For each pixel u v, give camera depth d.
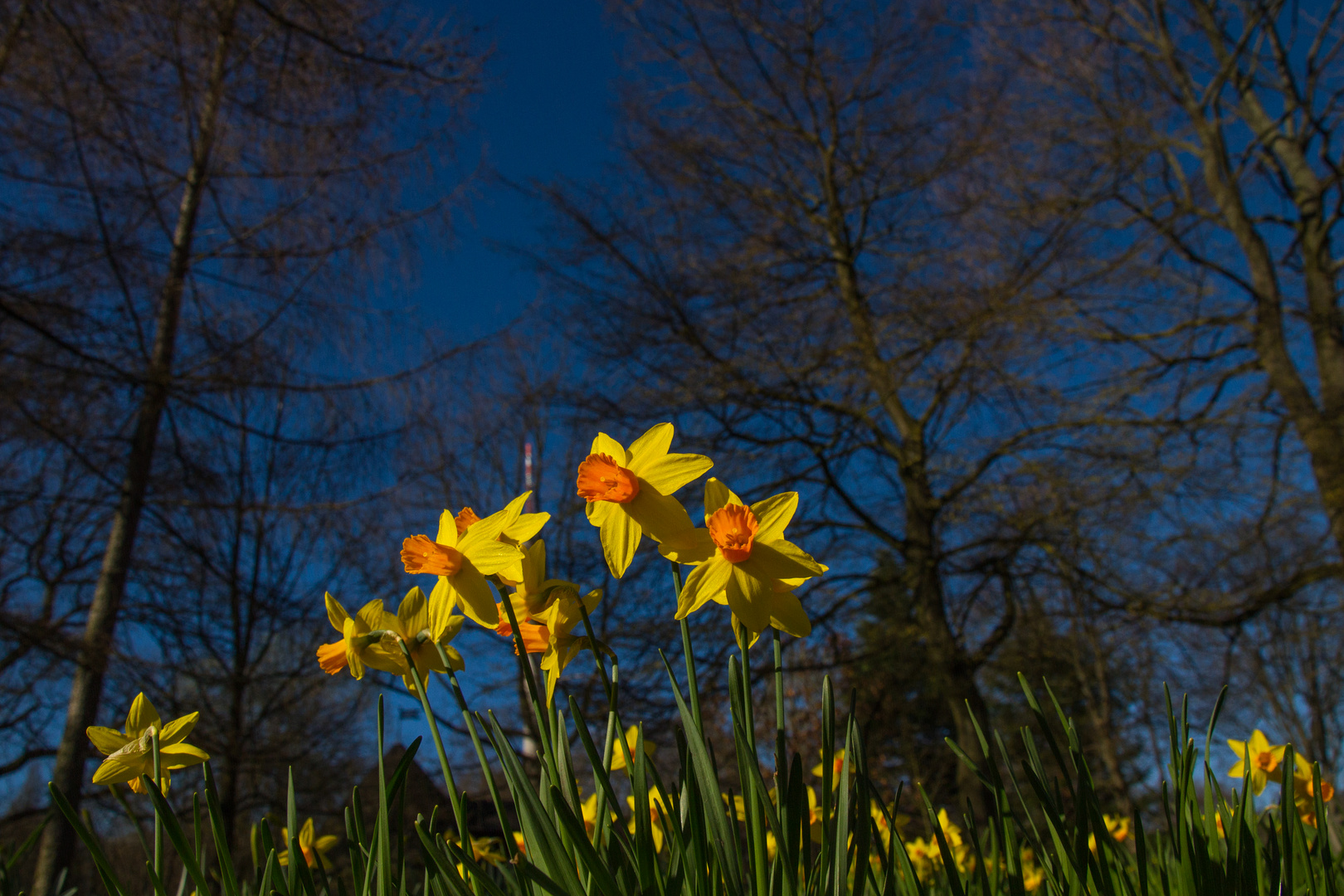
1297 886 1.07
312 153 7.90
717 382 9.26
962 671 8.55
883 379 8.77
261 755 8.35
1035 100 10.79
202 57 7.46
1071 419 9.09
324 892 1.00
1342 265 9.62
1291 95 10.01
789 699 10.04
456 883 0.74
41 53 6.41
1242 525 9.16
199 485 7.34
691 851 0.84
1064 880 0.92
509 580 0.90
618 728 0.90
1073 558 8.66
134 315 6.77
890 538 9.17
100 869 0.81
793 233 10.94
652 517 0.83
